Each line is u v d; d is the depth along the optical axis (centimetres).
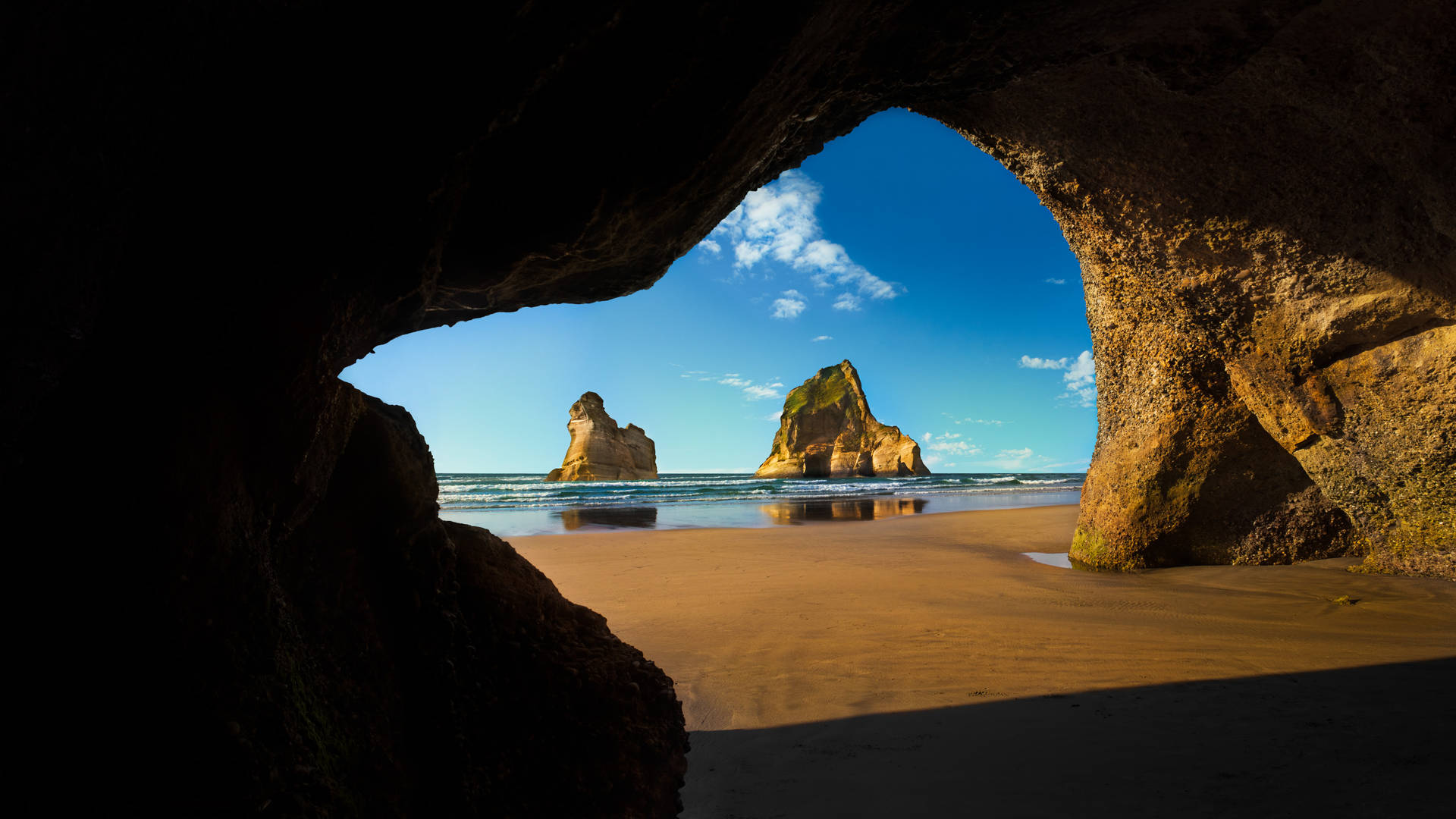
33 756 120
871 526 1384
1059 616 536
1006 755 280
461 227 235
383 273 191
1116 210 593
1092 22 311
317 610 184
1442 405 544
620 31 188
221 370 148
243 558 151
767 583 713
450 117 175
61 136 109
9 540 123
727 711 342
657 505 2295
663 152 233
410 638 209
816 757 285
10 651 121
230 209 151
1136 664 406
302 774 151
